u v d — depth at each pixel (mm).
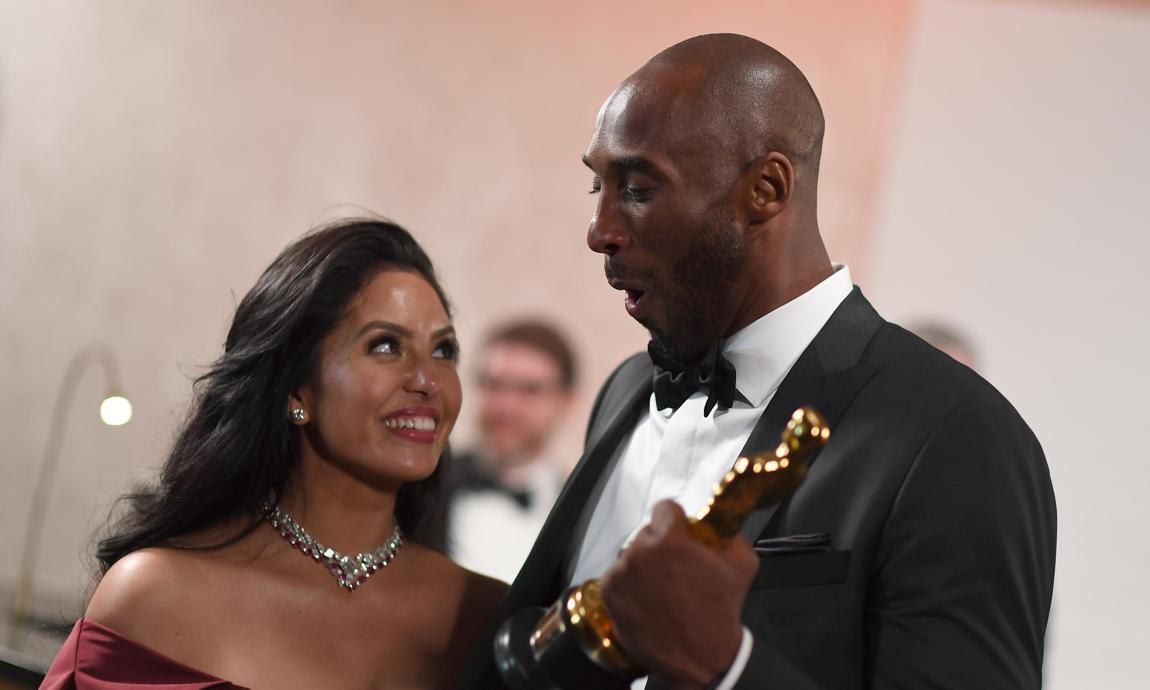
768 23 6336
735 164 2039
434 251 6957
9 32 7816
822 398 2057
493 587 2586
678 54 2100
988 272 5680
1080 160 5555
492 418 5621
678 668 1586
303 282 2420
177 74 7469
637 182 2057
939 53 5828
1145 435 5363
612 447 2398
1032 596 1865
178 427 2746
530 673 1692
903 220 5840
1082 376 5488
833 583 1908
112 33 7613
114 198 7582
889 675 1838
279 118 7270
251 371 2430
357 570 2438
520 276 6848
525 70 6863
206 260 7387
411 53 7047
